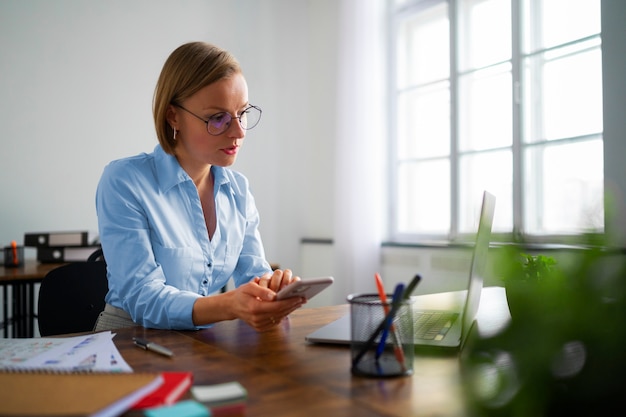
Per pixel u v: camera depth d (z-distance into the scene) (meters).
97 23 3.62
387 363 0.74
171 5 3.90
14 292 2.82
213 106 1.29
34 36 3.42
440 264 3.18
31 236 2.82
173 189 1.37
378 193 3.61
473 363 0.64
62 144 3.50
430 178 3.56
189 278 1.37
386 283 3.58
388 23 3.78
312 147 4.37
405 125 3.73
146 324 1.12
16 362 0.79
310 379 0.73
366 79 3.63
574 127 2.69
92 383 0.60
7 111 3.34
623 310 0.53
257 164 4.21
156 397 0.59
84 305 1.78
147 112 3.80
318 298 4.02
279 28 4.34
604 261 0.55
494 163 3.10
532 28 2.89
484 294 1.57
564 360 0.53
